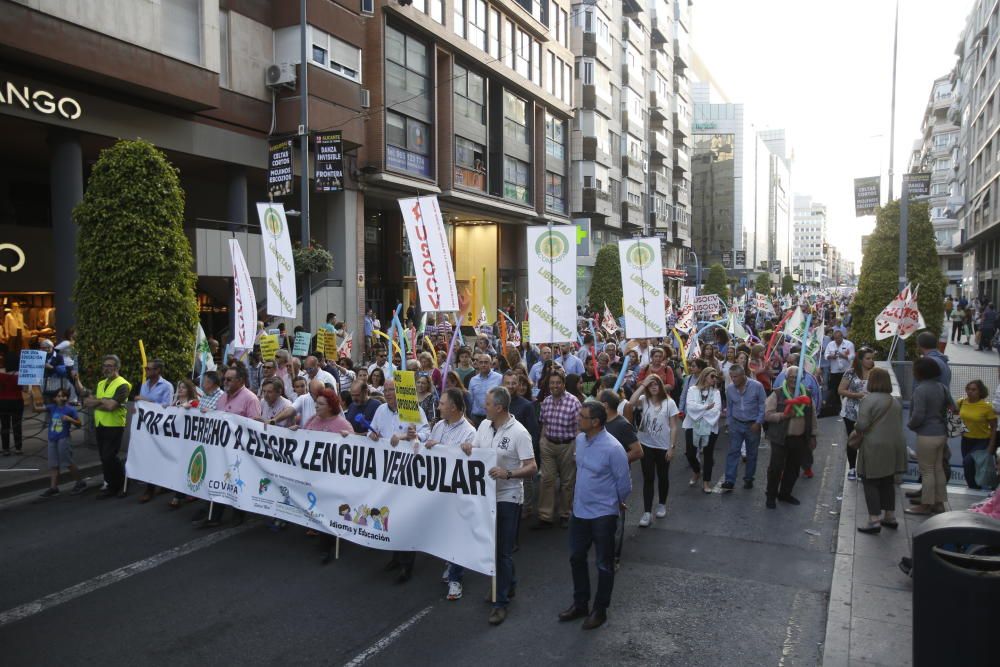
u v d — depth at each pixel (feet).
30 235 61.77
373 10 77.92
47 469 32.73
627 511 27.78
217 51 59.26
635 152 174.91
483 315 58.29
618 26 161.99
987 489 28.30
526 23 111.14
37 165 65.51
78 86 51.11
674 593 19.71
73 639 17.04
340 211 77.66
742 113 347.97
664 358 33.94
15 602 19.15
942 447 25.70
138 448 28.96
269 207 33.91
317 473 22.52
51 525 25.63
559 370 26.37
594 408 17.43
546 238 32.07
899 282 54.85
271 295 34.37
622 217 165.89
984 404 27.84
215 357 56.85
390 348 31.76
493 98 108.47
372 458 21.18
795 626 17.65
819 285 551.59
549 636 17.17
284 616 18.29
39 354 33.78
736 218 345.92
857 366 32.07
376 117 79.25
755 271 373.40
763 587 20.06
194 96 56.90
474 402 30.30
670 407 26.07
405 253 104.78
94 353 36.81
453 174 93.97
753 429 30.63
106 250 36.70
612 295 116.88
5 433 36.22
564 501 25.98
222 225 67.41
